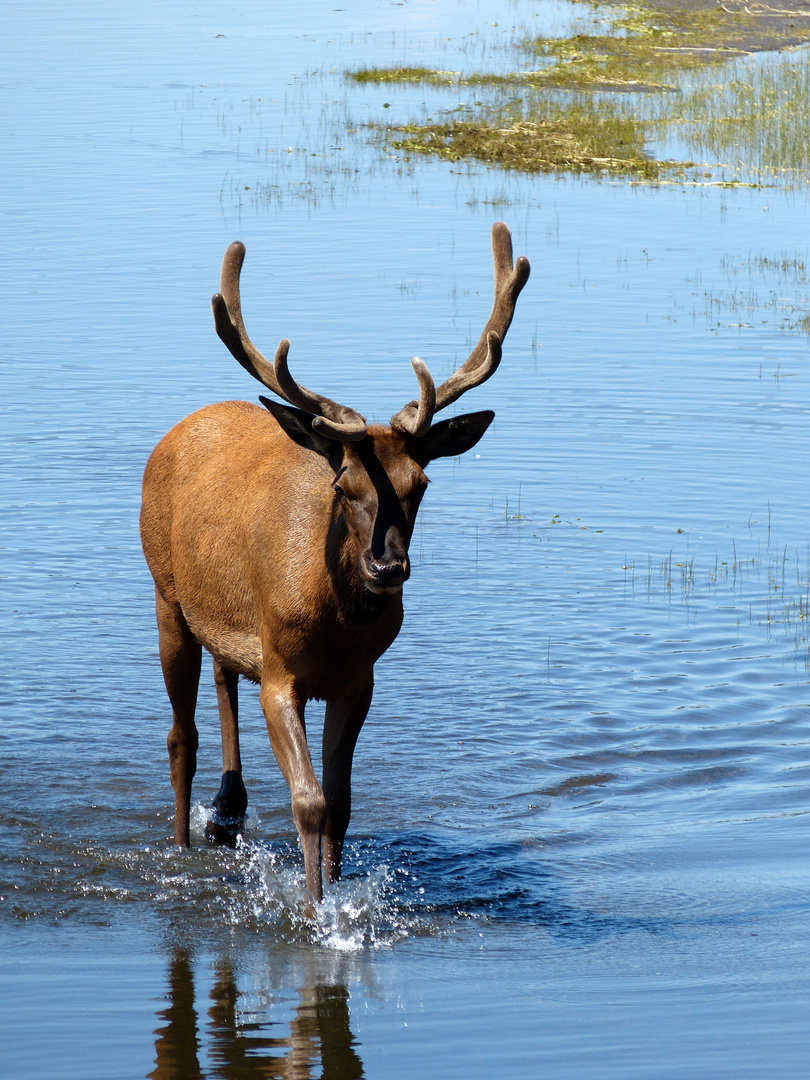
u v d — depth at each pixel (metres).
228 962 21.19
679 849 25.47
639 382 54.84
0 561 39.53
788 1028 18.53
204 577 25.14
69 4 191.88
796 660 34.16
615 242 76.44
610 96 117.50
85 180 89.69
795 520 42.66
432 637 35.72
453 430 21.88
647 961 21.16
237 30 164.12
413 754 29.75
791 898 23.33
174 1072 17.36
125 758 29.73
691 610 37.09
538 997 19.80
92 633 35.59
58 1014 19.12
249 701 33.81
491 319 23.88
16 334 59.41
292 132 105.31
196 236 76.38
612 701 32.25
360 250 73.81
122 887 24.14
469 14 172.00
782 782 28.33
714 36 145.12
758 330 61.19
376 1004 19.58
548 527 42.72
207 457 26.00
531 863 25.11
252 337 57.97
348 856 25.41
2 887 23.94
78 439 48.03
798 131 104.00
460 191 88.44
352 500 20.84
